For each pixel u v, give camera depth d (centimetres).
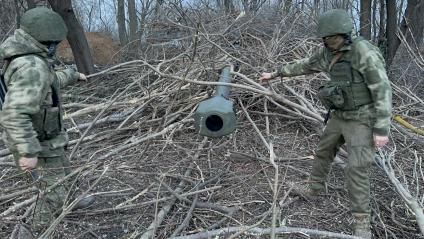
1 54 254
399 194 333
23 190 331
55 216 306
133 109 499
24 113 247
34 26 253
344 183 378
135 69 607
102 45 1013
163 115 483
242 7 816
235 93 481
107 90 620
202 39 566
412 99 523
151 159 403
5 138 278
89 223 316
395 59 774
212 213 330
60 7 620
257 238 297
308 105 443
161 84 512
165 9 689
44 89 258
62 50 930
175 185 367
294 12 691
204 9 715
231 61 519
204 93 479
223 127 272
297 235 302
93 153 418
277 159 395
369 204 318
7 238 298
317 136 464
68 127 495
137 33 816
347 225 323
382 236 315
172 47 653
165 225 310
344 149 421
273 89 461
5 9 855
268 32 649
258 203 345
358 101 283
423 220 297
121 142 454
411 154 437
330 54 298
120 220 321
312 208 343
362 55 272
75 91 594
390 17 759
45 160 286
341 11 275
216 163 405
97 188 360
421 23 789
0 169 395
